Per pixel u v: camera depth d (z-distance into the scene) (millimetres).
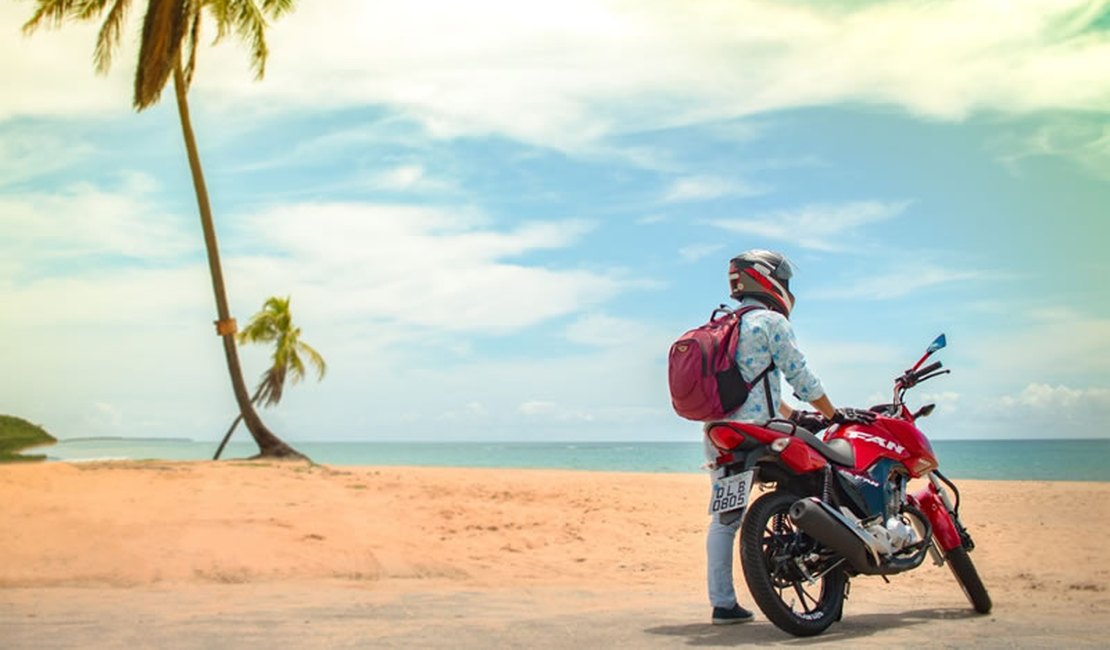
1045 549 9312
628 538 10359
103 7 20438
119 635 4938
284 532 9289
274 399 32000
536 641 4750
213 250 21250
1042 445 178250
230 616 5680
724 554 5348
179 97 21172
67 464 13352
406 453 140625
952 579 7598
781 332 5285
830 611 5102
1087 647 4488
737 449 5113
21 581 7391
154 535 8789
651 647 4582
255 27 21234
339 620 5512
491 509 11812
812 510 4996
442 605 6344
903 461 5570
